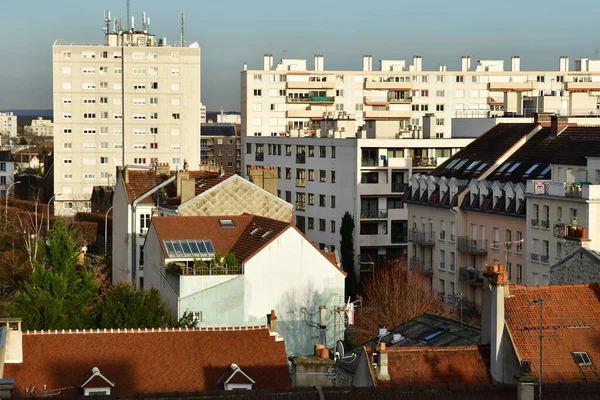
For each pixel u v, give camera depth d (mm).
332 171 179000
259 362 61500
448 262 137625
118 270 129625
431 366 56281
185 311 85688
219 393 41281
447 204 137875
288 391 41625
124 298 81000
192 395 41031
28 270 129750
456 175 142250
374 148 170750
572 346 56250
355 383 59000
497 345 56312
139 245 121312
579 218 111000
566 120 142750
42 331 61688
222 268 91438
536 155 132875
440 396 42312
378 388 42188
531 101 173250
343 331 92812
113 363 60375
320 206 183375
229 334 62938
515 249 123625
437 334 68438
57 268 100375
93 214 191125
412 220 148125
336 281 92875
